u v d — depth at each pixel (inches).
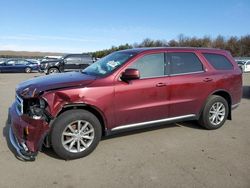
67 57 796.6
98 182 143.3
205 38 2709.2
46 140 166.1
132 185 140.6
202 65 223.8
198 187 139.0
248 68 1304.1
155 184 141.7
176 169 158.2
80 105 168.2
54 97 159.9
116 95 179.8
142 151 183.8
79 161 167.5
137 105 189.5
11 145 189.6
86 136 172.7
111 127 184.1
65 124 163.8
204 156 176.9
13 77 821.2
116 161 168.1
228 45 2674.7
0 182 141.7
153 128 231.9
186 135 217.2
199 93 218.1
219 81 227.6
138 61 193.5
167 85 200.5
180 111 211.8
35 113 158.7
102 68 199.9
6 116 271.4
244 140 208.2
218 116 234.1
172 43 2667.3
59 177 147.8
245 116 284.4
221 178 148.1
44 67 871.1
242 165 164.1
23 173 151.3
